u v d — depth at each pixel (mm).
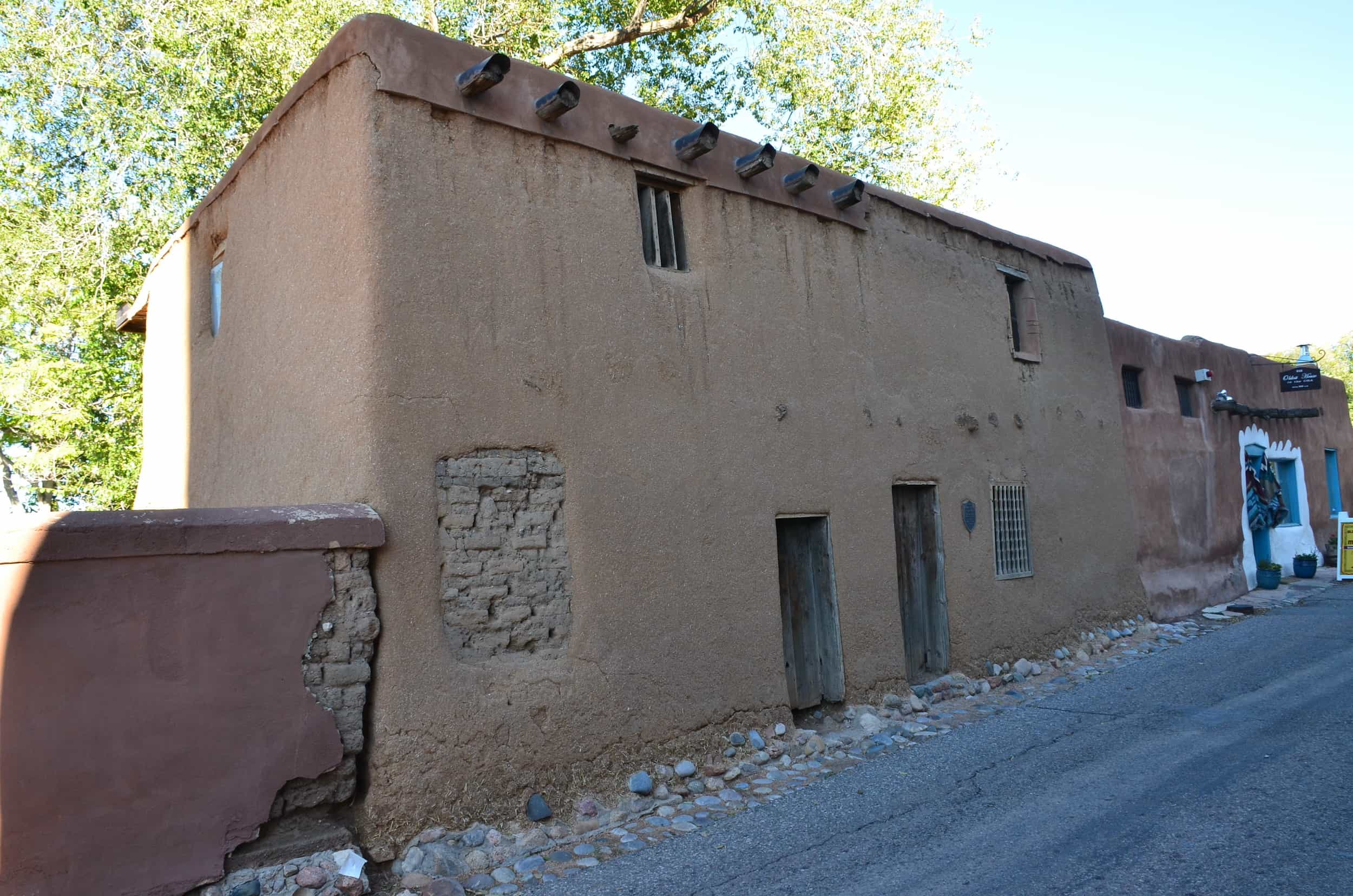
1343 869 4688
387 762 5293
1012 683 9977
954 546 9805
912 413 9516
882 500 8961
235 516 4945
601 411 6684
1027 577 10797
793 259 8445
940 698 9172
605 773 6297
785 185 8500
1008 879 4840
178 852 4598
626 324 6949
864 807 6242
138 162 14047
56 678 4367
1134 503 13305
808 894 4828
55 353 13672
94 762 4422
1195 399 15523
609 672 6449
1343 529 17281
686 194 7754
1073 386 12312
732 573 7387
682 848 5645
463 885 5152
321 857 4992
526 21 16609
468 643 5816
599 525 6547
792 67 18578
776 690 7559
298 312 6395
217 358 8023
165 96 13766
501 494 6078
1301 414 17812
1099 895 4562
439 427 5805
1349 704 8039
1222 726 7656
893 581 8922
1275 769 6395
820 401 8453
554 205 6633
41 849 4250
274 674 4977
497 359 6148
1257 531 16859
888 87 19078
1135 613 12648
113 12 13617
